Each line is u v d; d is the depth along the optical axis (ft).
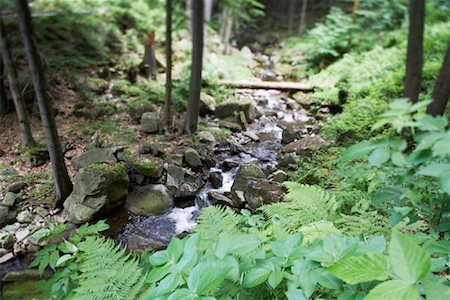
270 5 60.54
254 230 6.28
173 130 20.92
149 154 17.35
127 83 25.40
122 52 31.14
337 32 35.06
